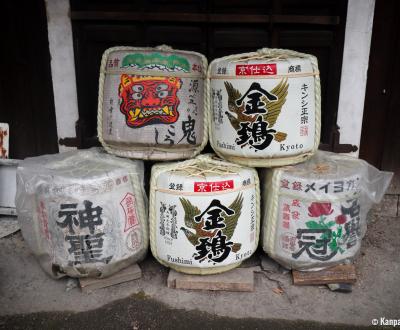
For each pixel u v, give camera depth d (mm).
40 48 2475
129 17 2330
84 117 2521
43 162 2021
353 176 1873
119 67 2062
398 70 2504
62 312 1835
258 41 2385
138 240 1987
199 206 1805
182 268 1958
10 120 2646
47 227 1877
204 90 2111
